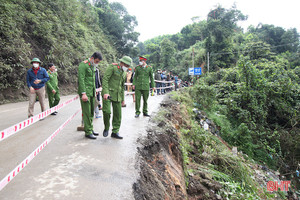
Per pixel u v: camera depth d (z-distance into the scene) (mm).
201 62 41938
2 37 10984
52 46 14805
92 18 31062
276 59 30625
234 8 38688
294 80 14328
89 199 2117
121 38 39719
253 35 53188
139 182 2602
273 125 13500
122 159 3170
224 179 5363
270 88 12742
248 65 12664
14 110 7863
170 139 5055
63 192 2217
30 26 13641
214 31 38125
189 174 4785
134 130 4844
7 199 2053
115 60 30359
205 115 11406
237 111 13070
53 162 2986
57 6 18906
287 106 12883
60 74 15055
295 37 55344
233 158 6449
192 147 6492
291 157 11344
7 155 3334
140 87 6406
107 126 4199
